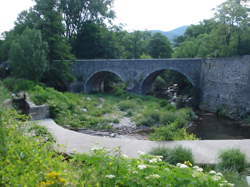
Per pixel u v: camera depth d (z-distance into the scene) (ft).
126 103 96.78
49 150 18.94
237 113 85.05
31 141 18.40
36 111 55.16
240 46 101.60
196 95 108.47
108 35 163.94
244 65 83.87
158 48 195.42
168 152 28.76
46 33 112.98
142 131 65.41
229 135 63.16
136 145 36.35
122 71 122.52
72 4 159.84
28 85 83.46
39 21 112.98
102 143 36.68
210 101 101.35
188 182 13.88
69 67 123.13
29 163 14.47
